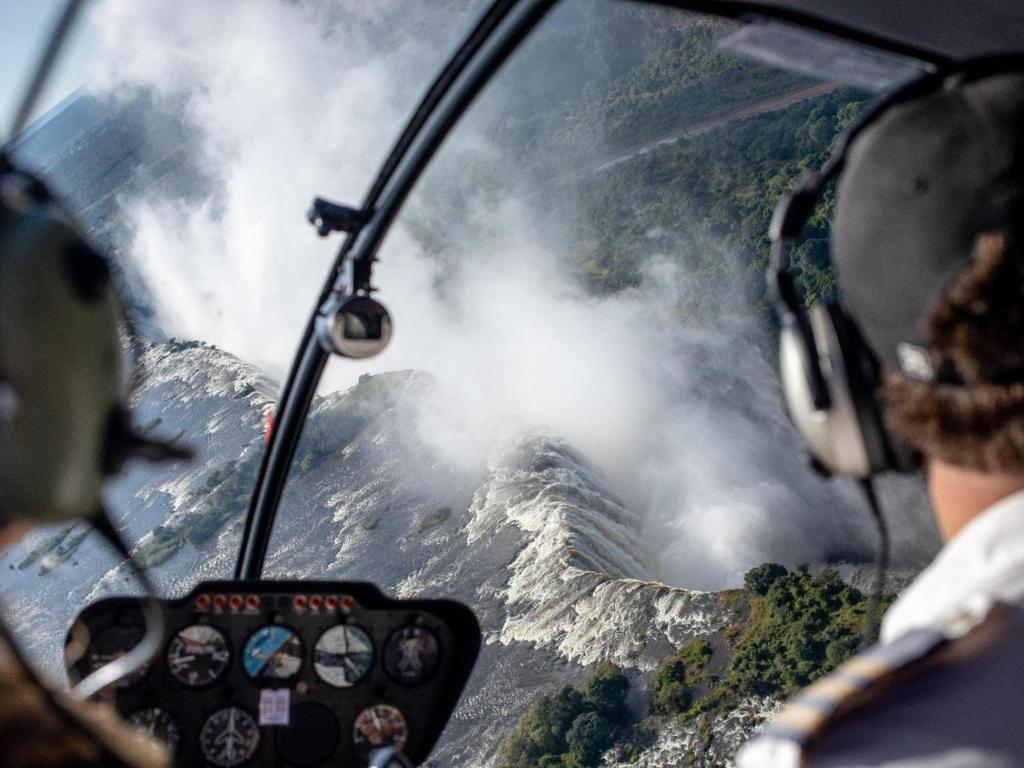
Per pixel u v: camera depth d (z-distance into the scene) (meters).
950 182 1.19
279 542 142.25
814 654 82.31
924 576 1.28
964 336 1.15
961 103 1.25
